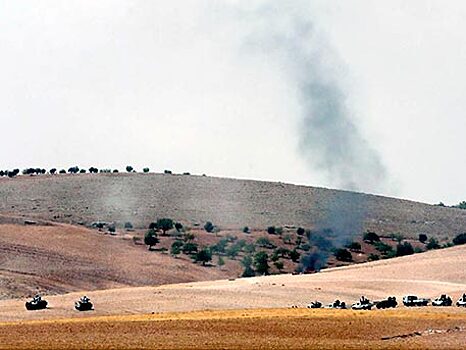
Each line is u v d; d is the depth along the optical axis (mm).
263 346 184000
